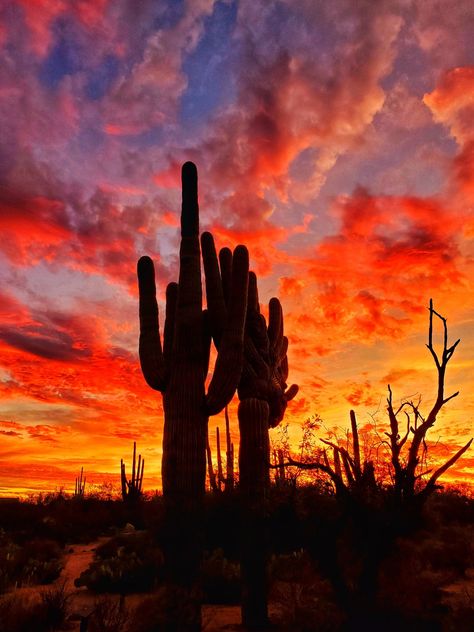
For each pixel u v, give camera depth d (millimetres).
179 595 7219
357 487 7312
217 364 8336
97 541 21141
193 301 8664
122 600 8672
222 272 10039
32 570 13039
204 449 8055
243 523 8594
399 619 6941
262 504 8547
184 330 8469
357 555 7570
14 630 8125
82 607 9547
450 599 9359
